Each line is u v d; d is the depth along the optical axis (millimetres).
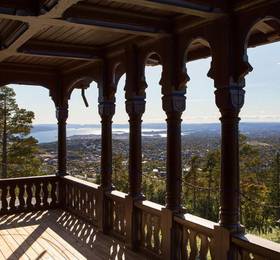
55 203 8492
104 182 6551
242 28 3779
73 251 5594
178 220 4703
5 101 21781
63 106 8367
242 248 3801
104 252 5543
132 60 5496
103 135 6508
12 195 8086
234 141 3943
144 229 5523
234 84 3889
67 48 5891
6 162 21719
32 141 22391
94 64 6750
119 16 4301
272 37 4328
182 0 3613
